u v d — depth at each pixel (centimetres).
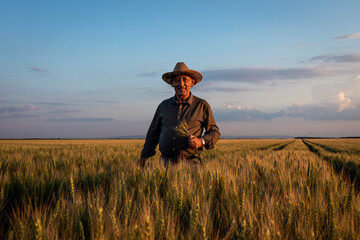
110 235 133
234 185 198
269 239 125
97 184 250
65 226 142
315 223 152
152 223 137
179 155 329
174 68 337
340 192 220
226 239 133
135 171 255
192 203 163
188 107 337
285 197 191
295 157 775
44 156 707
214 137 334
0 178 220
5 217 172
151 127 376
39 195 209
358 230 151
